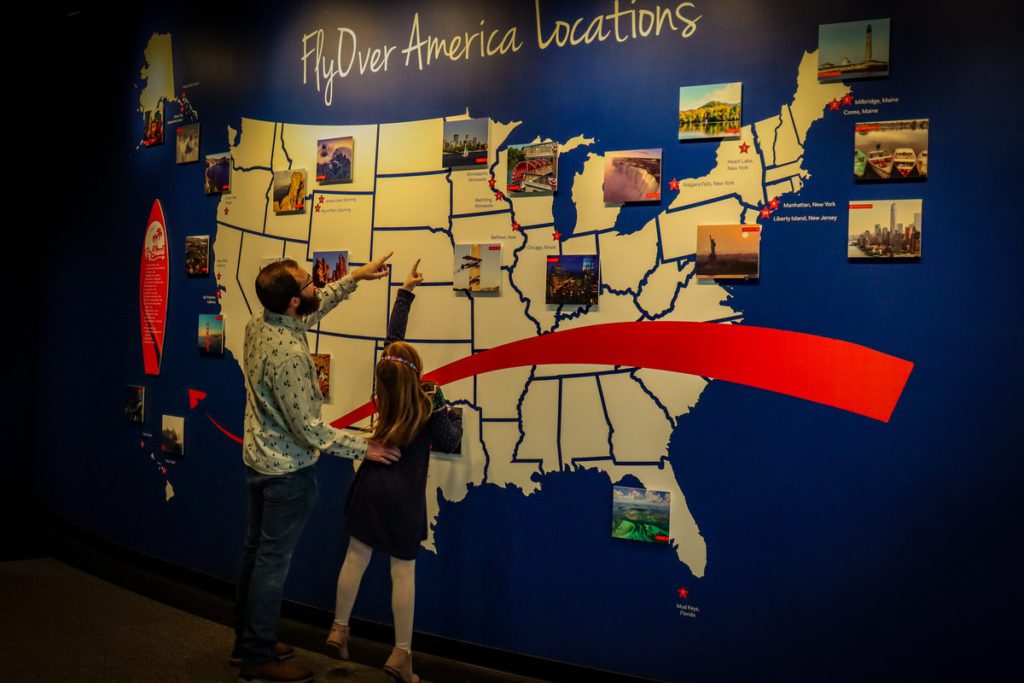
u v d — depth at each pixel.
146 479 3.82
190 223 3.61
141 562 3.83
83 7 4.23
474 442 2.82
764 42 2.40
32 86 4.73
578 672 2.63
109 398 4.08
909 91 2.24
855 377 2.29
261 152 3.34
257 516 2.67
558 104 2.70
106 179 4.11
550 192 2.69
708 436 2.47
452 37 2.90
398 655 2.51
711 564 2.46
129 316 3.95
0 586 3.51
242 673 2.52
